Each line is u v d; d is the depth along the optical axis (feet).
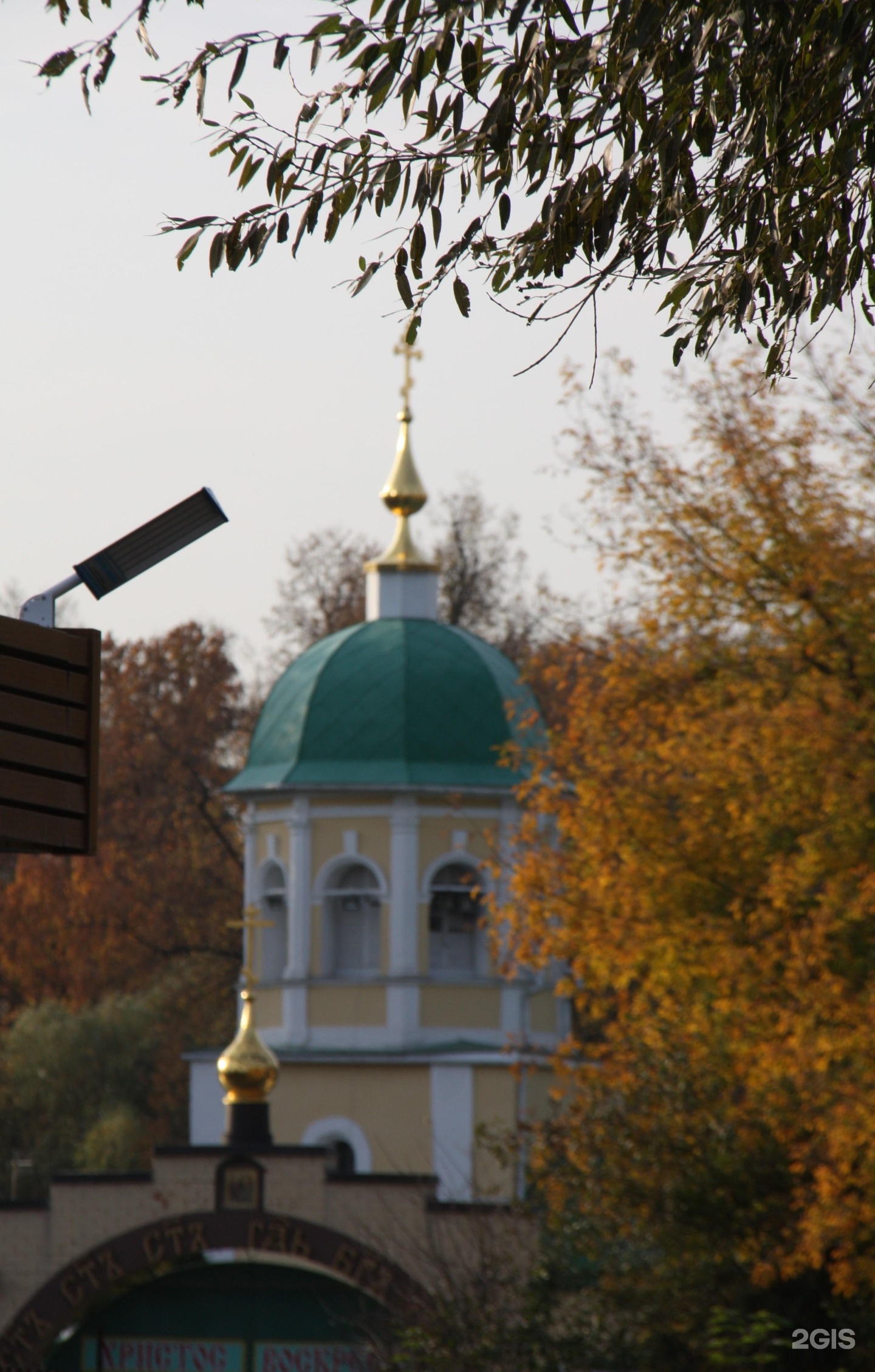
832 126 114.93
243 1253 346.33
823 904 229.45
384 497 506.89
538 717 291.38
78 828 144.05
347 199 110.83
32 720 140.97
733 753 237.45
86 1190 352.69
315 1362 341.62
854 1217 219.61
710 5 107.24
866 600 252.42
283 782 469.98
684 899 249.75
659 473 267.59
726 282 117.91
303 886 470.80
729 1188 261.44
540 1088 459.32
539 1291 290.76
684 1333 271.69
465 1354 289.12
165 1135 640.17
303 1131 460.55
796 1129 239.91
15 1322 350.02
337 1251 335.06
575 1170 269.85
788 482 259.60
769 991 234.38
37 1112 653.30
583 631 284.61
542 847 273.75
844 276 118.93
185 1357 347.36
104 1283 347.77
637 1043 268.00
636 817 253.24
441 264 112.78
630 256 114.83
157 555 143.54
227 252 111.24
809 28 109.60
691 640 268.00
